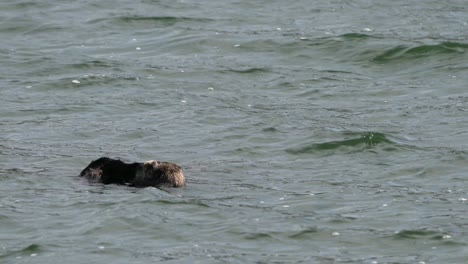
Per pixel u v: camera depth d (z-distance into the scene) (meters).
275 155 57.28
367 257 42.59
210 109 66.81
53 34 88.19
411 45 82.06
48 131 61.84
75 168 54.19
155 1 99.56
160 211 46.84
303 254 42.78
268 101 69.50
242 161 55.97
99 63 78.62
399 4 98.50
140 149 58.34
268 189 50.78
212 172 53.59
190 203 47.94
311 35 86.88
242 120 64.31
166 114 65.88
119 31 89.31
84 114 65.94
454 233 44.97
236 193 49.91
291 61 80.94
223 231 44.88
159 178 50.34
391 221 46.41
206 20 92.69
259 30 89.25
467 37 85.69
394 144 58.38
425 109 67.00
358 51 82.38
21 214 46.69
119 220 45.69
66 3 97.88
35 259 41.94
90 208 47.25
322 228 45.50
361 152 57.56
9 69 76.81
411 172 53.91
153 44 85.19
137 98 69.69
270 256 42.53
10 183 51.09
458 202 49.00
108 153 57.38
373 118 65.19
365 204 48.66
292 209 47.78
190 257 42.25
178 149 58.38
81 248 43.00
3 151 57.28
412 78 75.88
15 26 90.25
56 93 71.12
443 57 80.12
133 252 42.69
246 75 76.44
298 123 63.81
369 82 74.94
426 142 59.34
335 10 96.69
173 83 73.81
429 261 42.19
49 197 48.88
